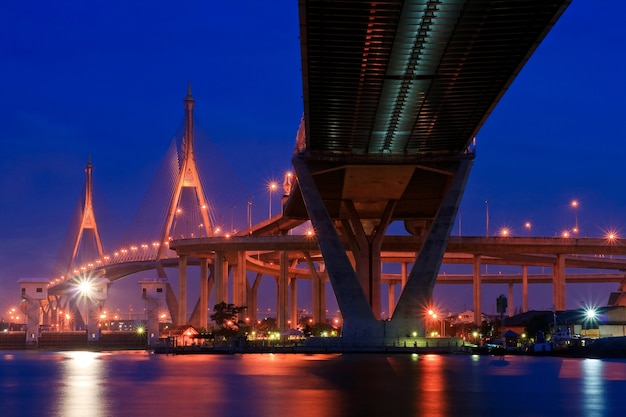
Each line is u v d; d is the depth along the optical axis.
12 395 37.97
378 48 54.44
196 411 30.48
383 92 63.03
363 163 83.38
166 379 48.28
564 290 141.75
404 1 47.22
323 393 37.78
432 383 43.84
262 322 192.88
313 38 52.88
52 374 55.78
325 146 82.12
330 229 85.56
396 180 90.75
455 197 84.69
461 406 32.12
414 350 85.38
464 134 77.06
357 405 32.34
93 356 100.50
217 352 102.62
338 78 59.97
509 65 57.38
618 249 138.88
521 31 51.12
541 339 114.44
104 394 38.06
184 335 126.44
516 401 34.03
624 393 37.84
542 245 139.12
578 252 139.62
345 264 86.00
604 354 83.50
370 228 120.44
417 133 76.06
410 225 130.25
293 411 30.31
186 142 184.38
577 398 35.53
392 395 36.62
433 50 54.56
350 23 50.50
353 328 86.69
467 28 50.66
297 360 73.12
